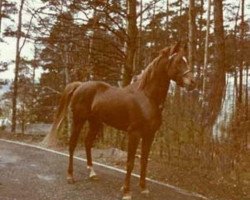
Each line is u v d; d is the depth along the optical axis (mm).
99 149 14656
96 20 13969
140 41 19344
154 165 12125
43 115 29359
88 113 9766
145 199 8688
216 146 11469
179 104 12367
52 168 11094
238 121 11328
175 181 10508
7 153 13328
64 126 16656
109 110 9188
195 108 12086
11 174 10195
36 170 10773
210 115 11773
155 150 13672
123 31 14000
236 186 10336
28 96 28828
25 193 8625
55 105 27672
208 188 10062
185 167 11883
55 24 13977
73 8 14031
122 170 11430
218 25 13648
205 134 11695
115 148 14109
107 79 15500
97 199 8438
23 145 15727
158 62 8789
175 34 27609
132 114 8805
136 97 8891
